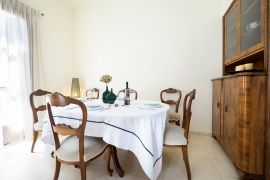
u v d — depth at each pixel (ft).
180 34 9.34
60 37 10.85
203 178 5.15
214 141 8.16
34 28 8.78
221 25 8.64
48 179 5.08
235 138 5.35
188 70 9.30
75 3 11.49
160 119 4.61
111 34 10.87
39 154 6.73
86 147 4.26
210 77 8.93
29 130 8.29
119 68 10.78
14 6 7.70
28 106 8.30
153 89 10.05
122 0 10.46
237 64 7.74
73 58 12.00
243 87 4.71
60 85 10.93
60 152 4.11
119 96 9.29
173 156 6.58
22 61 8.12
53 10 10.26
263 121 4.50
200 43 9.02
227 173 5.41
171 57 9.59
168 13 9.51
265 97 4.46
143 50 10.14
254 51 5.28
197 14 9.00
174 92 9.15
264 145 4.52
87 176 5.22
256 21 5.28
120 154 6.74
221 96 7.11
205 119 9.12
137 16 10.17
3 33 7.34
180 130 5.59
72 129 3.89
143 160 4.15
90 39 11.48
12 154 6.73
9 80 7.61
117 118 4.22
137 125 4.31
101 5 11.02
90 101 6.87
